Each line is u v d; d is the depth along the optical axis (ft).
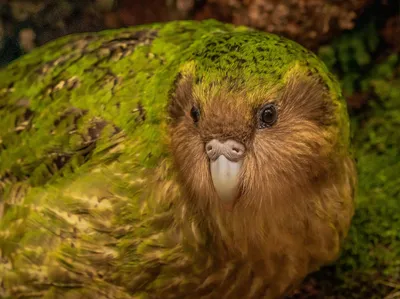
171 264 10.75
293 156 9.62
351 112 16.39
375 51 16.71
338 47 16.26
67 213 10.85
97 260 10.82
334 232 10.91
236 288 11.21
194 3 16.51
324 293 13.58
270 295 11.57
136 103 10.85
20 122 12.17
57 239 10.94
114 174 10.65
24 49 18.29
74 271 10.96
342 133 10.14
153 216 10.52
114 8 17.69
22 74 12.84
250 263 10.88
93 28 18.16
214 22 12.60
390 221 14.06
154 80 10.85
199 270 10.85
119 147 10.75
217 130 9.23
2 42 18.39
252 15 15.48
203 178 9.88
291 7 15.29
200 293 11.17
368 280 13.52
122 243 10.71
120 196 10.61
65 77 12.08
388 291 13.42
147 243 10.64
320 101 9.73
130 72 11.36
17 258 11.22
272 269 10.99
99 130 11.05
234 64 9.38
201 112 9.36
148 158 10.48
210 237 10.62
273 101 9.39
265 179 9.71
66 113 11.53
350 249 13.82
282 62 9.49
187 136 9.86
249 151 9.50
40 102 12.13
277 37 10.16
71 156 11.23
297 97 9.55
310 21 15.44
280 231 10.43
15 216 11.42
